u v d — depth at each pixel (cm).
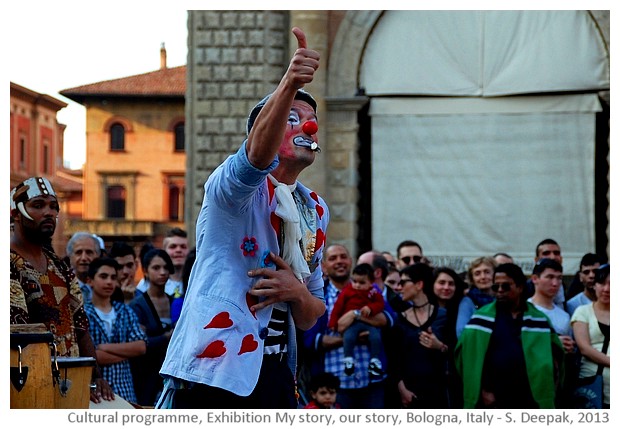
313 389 1100
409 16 2164
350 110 2180
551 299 1183
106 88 6794
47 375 636
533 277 1188
